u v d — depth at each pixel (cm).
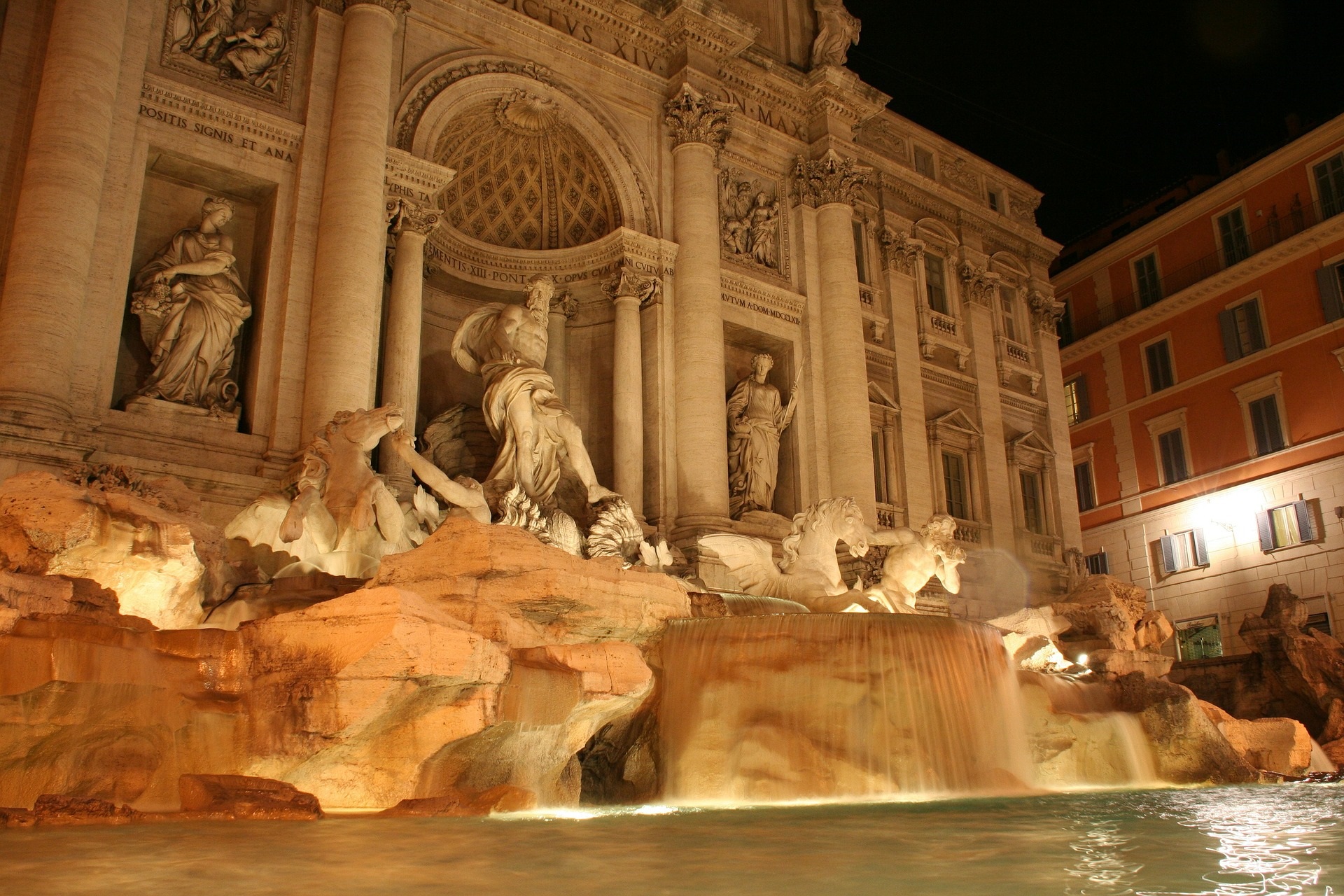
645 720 1407
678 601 1497
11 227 2012
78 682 894
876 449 3425
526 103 2795
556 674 1117
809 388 3152
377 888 593
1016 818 1045
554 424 2406
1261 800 1309
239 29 2330
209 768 984
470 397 2834
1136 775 1802
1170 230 4500
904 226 3753
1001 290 4081
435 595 1241
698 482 2733
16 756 881
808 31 3522
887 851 786
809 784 1345
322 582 1441
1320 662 2955
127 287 2100
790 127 3372
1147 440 4456
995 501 3669
